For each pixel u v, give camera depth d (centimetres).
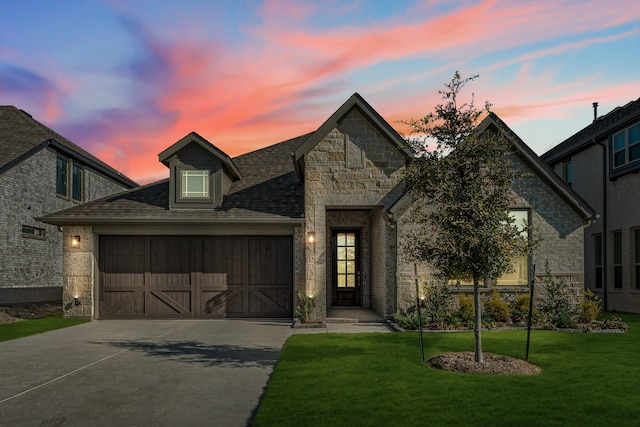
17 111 2419
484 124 1371
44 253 2156
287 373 792
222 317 1574
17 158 1914
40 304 2025
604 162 2002
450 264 858
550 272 1445
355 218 1830
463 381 730
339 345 1058
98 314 1573
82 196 2514
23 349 1055
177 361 922
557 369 808
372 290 1761
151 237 1589
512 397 647
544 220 1461
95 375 812
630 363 854
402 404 618
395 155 1521
